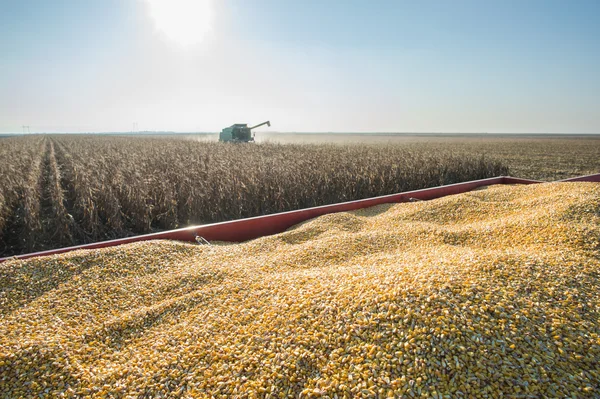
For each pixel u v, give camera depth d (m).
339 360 2.06
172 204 7.45
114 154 16.73
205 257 4.04
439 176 11.89
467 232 4.42
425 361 1.93
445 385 1.81
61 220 6.31
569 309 2.29
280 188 8.17
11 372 2.15
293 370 2.04
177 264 3.85
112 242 4.25
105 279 3.45
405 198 6.86
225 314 2.71
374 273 2.92
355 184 9.53
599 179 9.24
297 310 2.53
